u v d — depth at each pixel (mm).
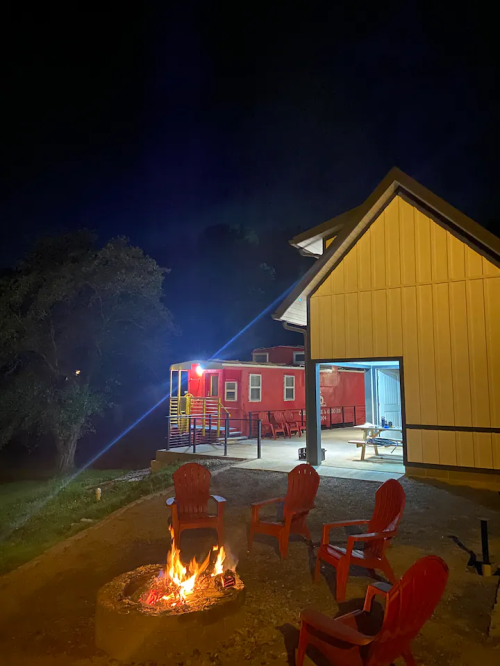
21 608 4719
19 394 16844
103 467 19719
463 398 9789
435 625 4109
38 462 21281
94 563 5805
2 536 8805
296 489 6102
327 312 11531
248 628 4098
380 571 5230
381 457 12734
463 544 6129
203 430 16609
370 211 10750
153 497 8703
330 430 20656
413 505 8031
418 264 10523
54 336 18656
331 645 3264
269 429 19375
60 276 17203
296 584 4980
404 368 10469
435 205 10047
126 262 18375
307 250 13891
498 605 4359
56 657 3816
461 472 9656
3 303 16531
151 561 5773
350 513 7523
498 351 9547
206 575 4727
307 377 11734
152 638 3754
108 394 20141
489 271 9758
